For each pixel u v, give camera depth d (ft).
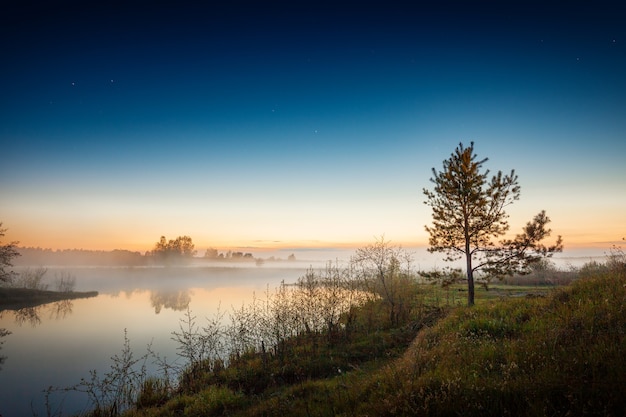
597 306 28.50
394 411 17.40
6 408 44.14
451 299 69.31
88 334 90.58
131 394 42.75
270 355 47.98
